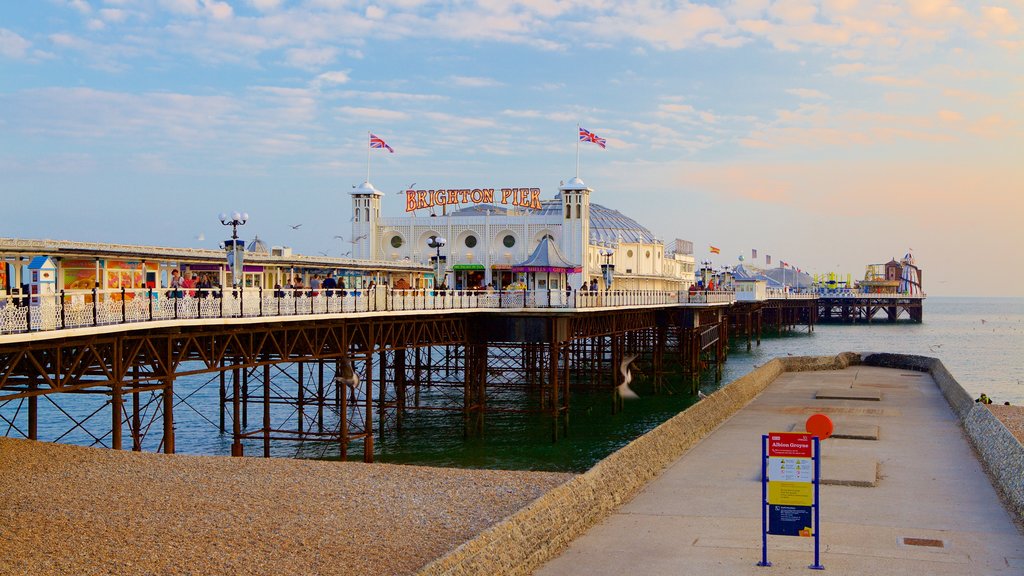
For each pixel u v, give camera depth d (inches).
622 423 2456.9
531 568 961.5
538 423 2413.9
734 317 5979.3
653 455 1482.5
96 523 929.5
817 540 957.8
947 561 992.9
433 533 959.0
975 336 7554.1
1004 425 1619.1
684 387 3307.1
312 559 856.9
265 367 1788.9
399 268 2568.9
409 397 2861.7
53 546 850.8
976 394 3405.5
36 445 1218.6
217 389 3201.3
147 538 891.4
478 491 1140.5
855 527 1135.6
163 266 1616.6
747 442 1761.8
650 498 1289.4
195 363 4229.8
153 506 1004.6
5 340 1013.2
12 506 970.1
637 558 1003.9
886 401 2500.0
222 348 1478.8
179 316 1325.0
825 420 1013.2
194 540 894.4
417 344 2005.4
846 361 3752.5
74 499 1010.7
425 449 2066.9
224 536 912.3
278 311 1521.9
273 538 915.4
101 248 1489.9
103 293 1240.8
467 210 4389.8
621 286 4606.3
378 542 919.0
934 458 1606.8
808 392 2723.9
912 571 957.2
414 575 788.0
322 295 1637.6
